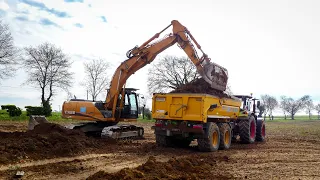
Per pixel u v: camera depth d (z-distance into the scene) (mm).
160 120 12766
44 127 12641
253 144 15883
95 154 10703
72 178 7258
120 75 15547
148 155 10977
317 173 8672
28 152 9641
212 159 10438
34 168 8031
